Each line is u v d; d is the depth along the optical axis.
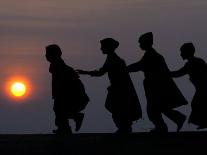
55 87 33.50
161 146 27.73
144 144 28.22
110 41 32.44
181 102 31.89
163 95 31.81
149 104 31.94
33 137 31.39
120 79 32.47
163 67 31.94
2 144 29.05
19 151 27.36
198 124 31.84
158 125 31.86
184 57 31.92
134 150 27.06
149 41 32.00
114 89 32.53
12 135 32.47
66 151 27.19
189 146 27.64
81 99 33.59
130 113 32.44
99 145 28.23
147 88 31.97
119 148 27.52
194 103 31.81
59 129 33.41
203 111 31.69
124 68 32.53
